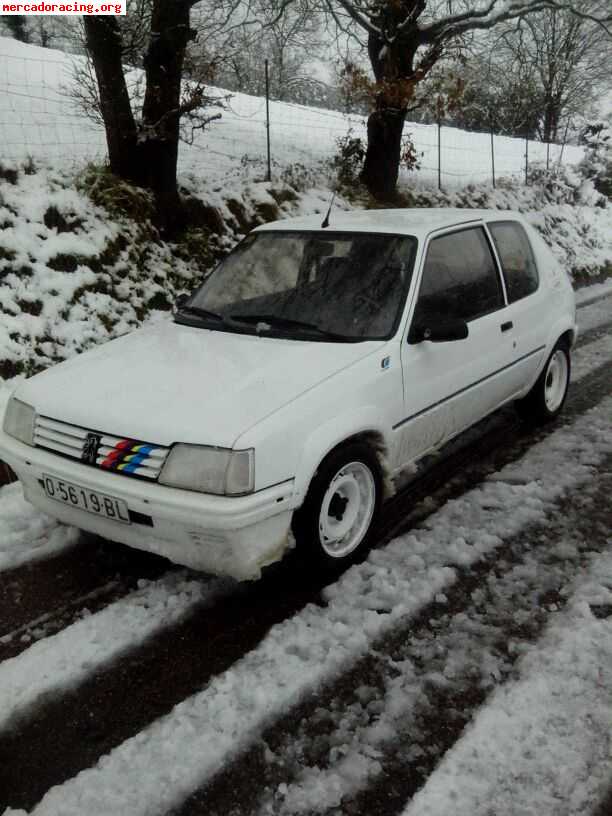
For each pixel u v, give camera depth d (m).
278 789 2.32
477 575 3.50
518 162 17.95
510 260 4.92
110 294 6.41
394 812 2.22
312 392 3.21
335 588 3.39
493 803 2.22
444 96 10.51
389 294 3.84
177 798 2.29
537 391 5.32
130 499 2.96
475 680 2.78
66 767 2.44
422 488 4.52
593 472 4.66
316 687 2.77
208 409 3.03
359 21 9.02
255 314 3.94
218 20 9.12
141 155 7.35
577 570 3.52
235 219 8.25
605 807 2.20
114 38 6.97
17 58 12.56
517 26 10.77
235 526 2.84
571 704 2.62
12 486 4.55
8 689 2.80
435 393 3.97
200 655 2.99
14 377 5.36
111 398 3.24
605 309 10.07
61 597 3.43
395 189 11.28
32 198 6.40
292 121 15.05
